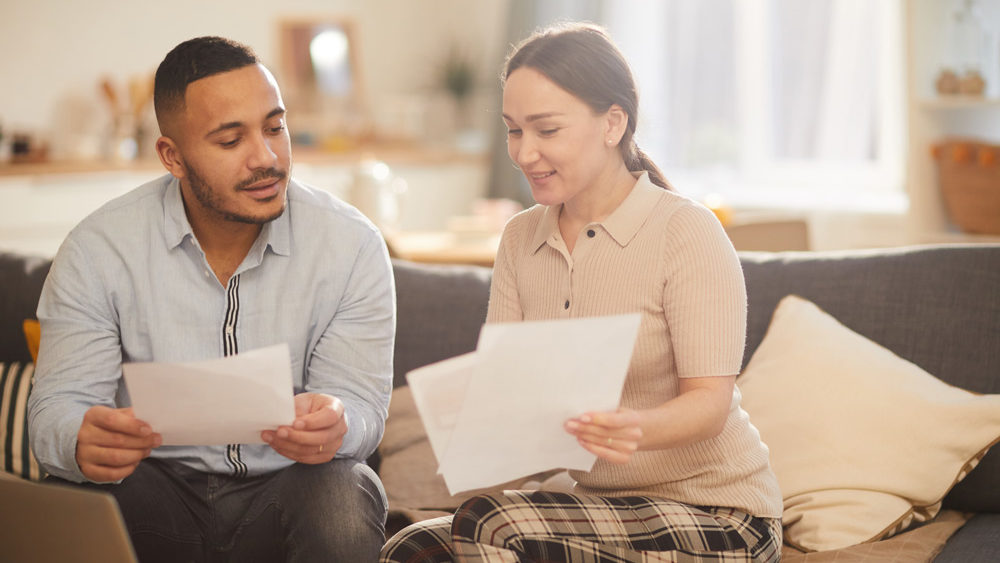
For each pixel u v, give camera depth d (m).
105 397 1.65
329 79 5.65
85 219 1.71
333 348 1.70
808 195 4.78
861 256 2.09
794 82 4.85
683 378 1.48
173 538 1.64
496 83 5.65
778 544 1.52
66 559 1.39
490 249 3.30
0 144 4.50
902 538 1.71
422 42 6.10
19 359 2.36
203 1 5.23
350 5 5.76
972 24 3.64
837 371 1.89
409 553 1.43
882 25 4.56
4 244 4.13
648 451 1.53
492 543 1.38
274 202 1.60
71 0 4.82
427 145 5.95
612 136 1.52
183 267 1.68
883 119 4.62
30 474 2.20
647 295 1.51
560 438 1.35
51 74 4.79
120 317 1.68
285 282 1.70
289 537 1.57
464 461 1.33
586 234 1.56
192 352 1.68
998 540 1.69
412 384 1.26
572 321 1.25
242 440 1.44
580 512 1.44
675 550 1.42
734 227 2.81
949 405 1.80
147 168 4.53
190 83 1.54
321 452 1.50
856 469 1.79
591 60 1.47
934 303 1.98
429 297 2.25
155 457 1.70
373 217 3.51
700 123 5.12
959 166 3.59
